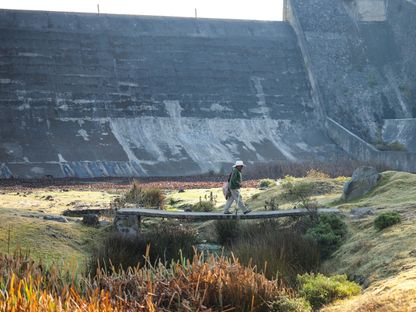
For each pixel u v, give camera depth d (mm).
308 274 13289
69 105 53719
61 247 16969
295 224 18234
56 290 10258
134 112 55031
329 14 67812
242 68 62156
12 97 52750
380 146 54375
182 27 64375
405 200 19016
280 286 11844
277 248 14875
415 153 46719
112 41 60469
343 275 12922
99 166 47375
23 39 57344
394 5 67500
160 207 24828
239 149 53469
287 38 66438
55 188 34875
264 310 10977
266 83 61594
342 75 62531
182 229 18547
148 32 62625
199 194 29547
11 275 10469
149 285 10352
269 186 32531
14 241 16656
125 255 15125
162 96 57344
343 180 26000
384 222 15375
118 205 23828
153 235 17328
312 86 61906
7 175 44062
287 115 59219
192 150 52094
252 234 17594
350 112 59438
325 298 11711
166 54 61156
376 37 66812
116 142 51188
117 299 9961
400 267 12398
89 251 17234
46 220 18891
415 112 60781
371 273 12875
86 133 51438
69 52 57906
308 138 56969
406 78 63312
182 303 9875
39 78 54906
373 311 9961
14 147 47750
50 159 47125
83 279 11000
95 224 19406
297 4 68062
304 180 26047
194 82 59500
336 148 55938
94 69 57375
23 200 26984
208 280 10859
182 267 11688
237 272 11438
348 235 16047
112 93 56031
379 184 21531
